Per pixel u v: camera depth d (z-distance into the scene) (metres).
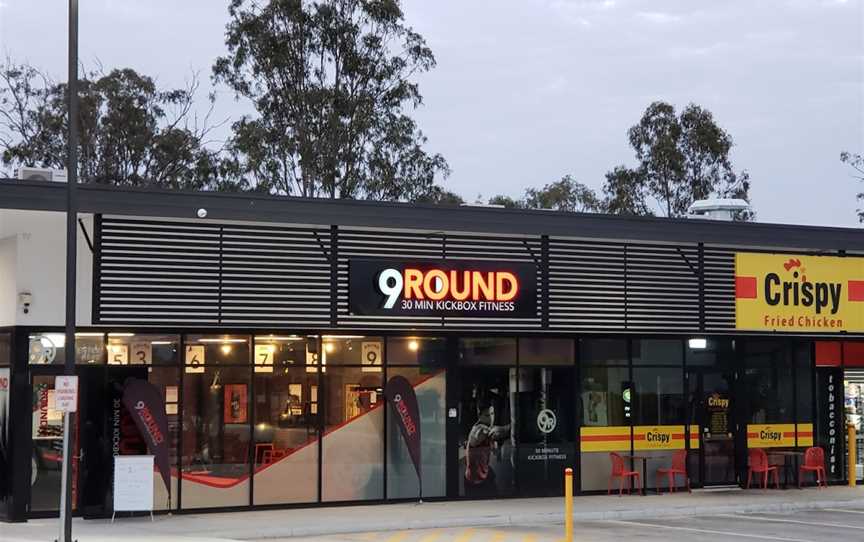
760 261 26.50
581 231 23.92
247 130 44.59
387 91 46.31
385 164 46.00
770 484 26.94
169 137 49.84
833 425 27.88
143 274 20.80
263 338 22.08
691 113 58.12
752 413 26.89
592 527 20.45
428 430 23.48
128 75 50.22
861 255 27.92
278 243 21.95
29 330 20.23
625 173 58.28
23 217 20.11
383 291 22.48
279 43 44.69
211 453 21.50
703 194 57.53
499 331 24.02
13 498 19.91
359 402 22.88
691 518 22.06
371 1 45.44
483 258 23.80
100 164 49.31
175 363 21.31
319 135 45.28
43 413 20.34
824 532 19.78
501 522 20.95
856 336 27.80
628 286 25.16
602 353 25.31
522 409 24.44
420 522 20.25
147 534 18.41
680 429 26.02
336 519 20.44
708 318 25.92
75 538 17.81
